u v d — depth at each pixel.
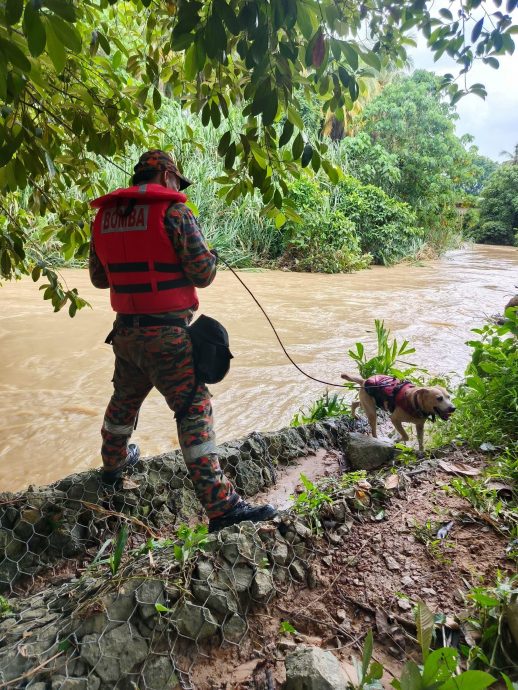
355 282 12.80
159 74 3.34
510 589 2.15
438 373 5.78
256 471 3.49
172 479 3.29
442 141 20.34
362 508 2.88
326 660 1.93
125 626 2.01
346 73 2.23
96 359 6.07
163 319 2.54
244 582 2.29
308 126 14.33
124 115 3.81
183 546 2.38
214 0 1.95
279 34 2.44
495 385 3.89
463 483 3.11
